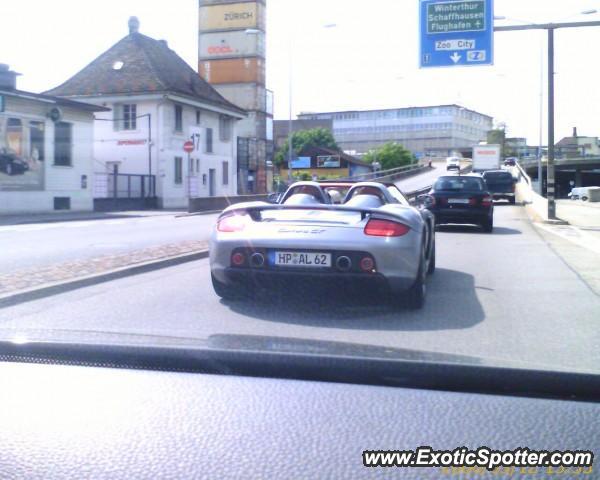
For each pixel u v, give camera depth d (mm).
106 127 41469
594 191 61219
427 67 20141
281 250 6539
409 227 6664
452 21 19922
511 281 9336
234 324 6426
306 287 6629
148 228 20234
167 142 40938
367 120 150625
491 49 19766
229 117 50094
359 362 3908
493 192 37438
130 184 38625
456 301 7781
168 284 8820
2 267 10078
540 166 47125
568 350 5523
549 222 21531
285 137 122625
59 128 30922
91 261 10320
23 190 28734
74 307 7250
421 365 3850
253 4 63781
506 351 5473
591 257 12156
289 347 4203
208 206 32938
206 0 64938
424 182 63219
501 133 128250
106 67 43094
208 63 65250
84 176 32594
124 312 6988
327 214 6723
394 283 6555
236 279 6770
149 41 46625
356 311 7113
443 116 142875
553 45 21438
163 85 40844
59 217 27016
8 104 27734
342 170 95875
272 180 63750
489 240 15547
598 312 7203
